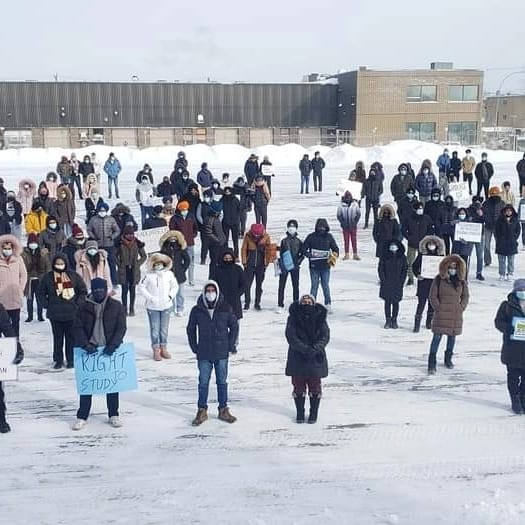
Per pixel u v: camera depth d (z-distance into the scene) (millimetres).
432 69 63000
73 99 60969
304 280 17172
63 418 9422
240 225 20984
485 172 26500
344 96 63719
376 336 12891
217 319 9055
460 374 11000
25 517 6969
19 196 22203
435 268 12828
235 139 63906
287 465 8039
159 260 11453
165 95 62375
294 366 9070
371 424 9156
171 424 9211
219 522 6844
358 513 6977
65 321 10977
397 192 22281
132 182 36281
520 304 9250
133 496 7371
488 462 8070
